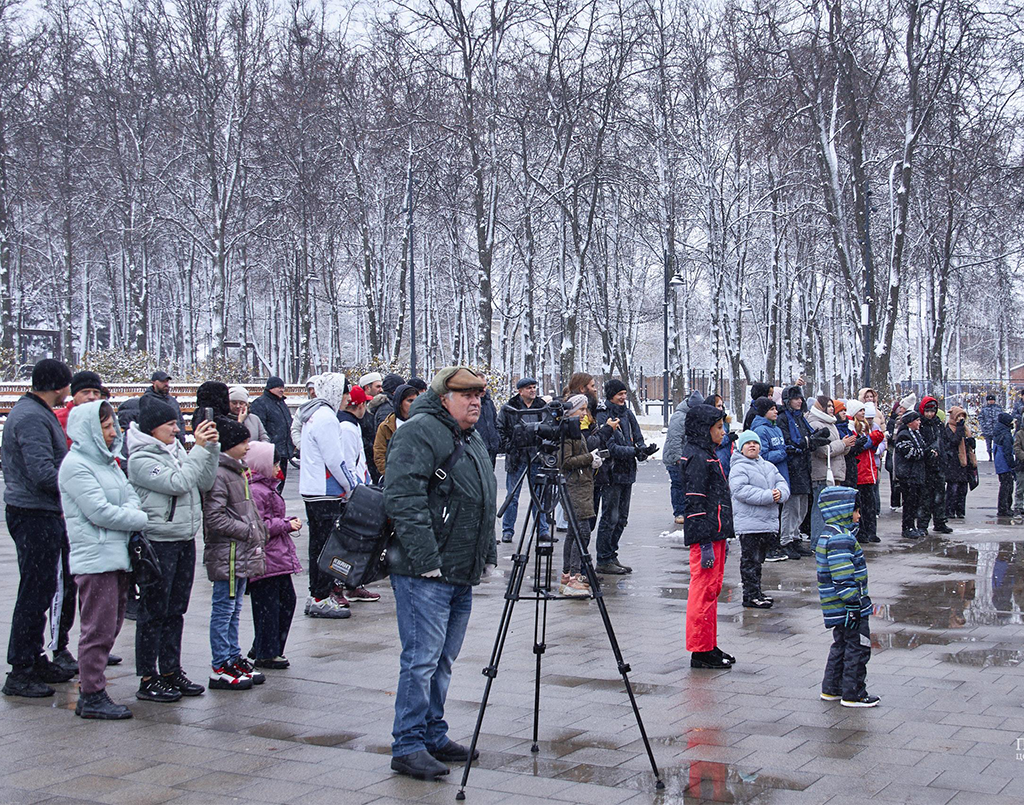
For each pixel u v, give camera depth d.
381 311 47.62
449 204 41.62
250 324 63.97
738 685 6.79
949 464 17.09
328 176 45.12
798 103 37.16
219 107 44.12
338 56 43.59
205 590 10.60
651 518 17.75
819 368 60.84
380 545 5.27
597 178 38.78
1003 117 33.66
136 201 45.78
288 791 4.74
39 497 6.58
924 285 51.00
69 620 7.26
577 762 5.17
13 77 40.00
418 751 5.00
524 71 38.22
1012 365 79.94
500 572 12.02
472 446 5.35
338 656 7.73
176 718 6.07
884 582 10.91
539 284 48.12
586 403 10.23
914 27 33.66
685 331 50.09
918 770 4.97
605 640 8.23
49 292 56.88
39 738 5.64
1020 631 8.43
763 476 9.70
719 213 40.62
